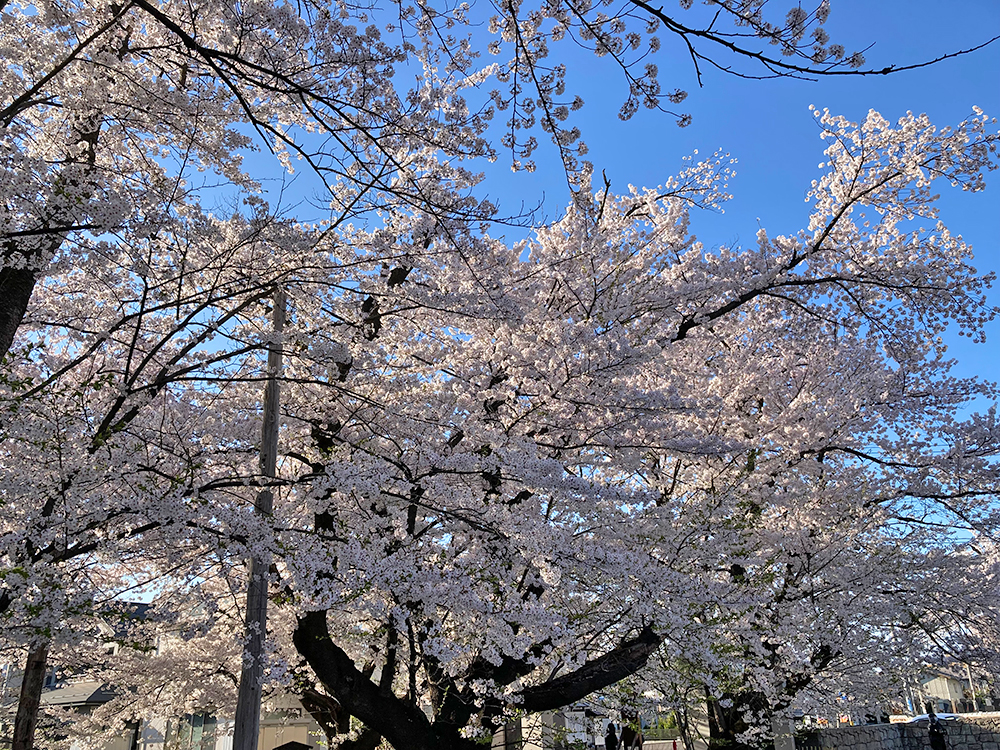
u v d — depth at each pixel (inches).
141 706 482.6
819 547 427.5
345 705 326.3
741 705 457.7
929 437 457.4
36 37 249.1
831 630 437.7
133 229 226.8
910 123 433.1
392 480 289.9
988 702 977.5
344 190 316.2
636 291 383.9
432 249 315.3
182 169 259.9
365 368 310.7
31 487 236.2
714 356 474.3
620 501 316.5
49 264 243.1
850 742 632.4
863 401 441.4
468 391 341.1
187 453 282.5
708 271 414.6
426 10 183.5
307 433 349.1
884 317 456.1
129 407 277.1
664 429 354.9
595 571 307.4
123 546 277.3
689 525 367.9
